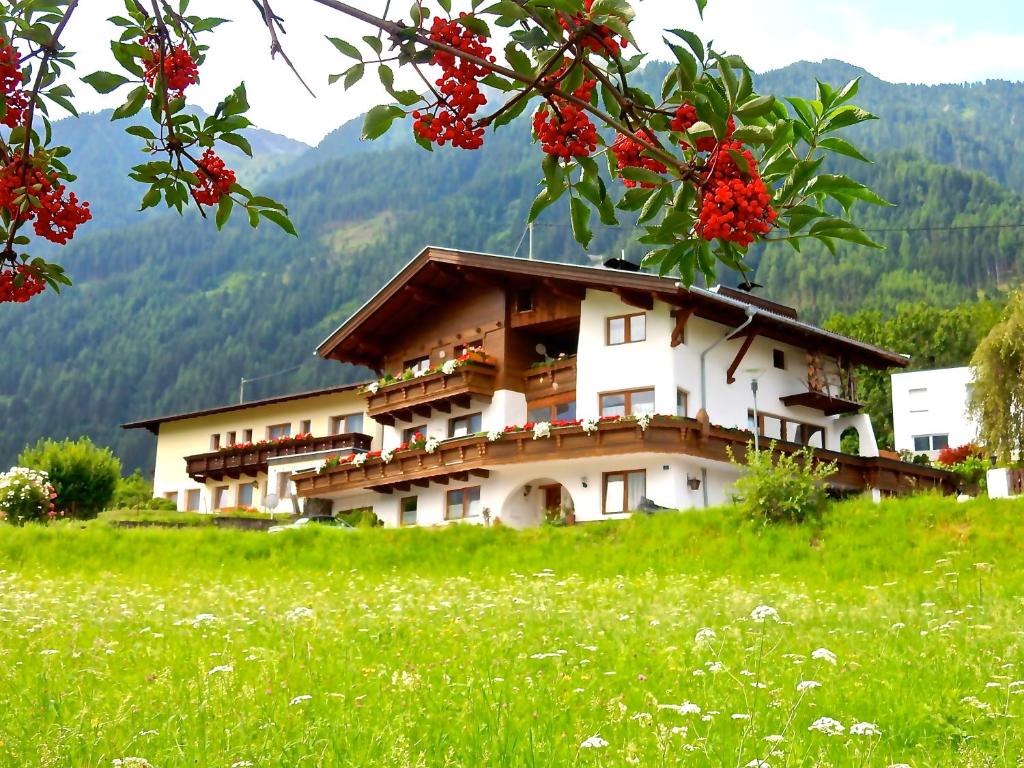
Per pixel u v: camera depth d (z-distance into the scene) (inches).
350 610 618.2
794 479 1016.9
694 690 353.7
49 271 172.4
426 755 245.9
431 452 1473.9
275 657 403.2
